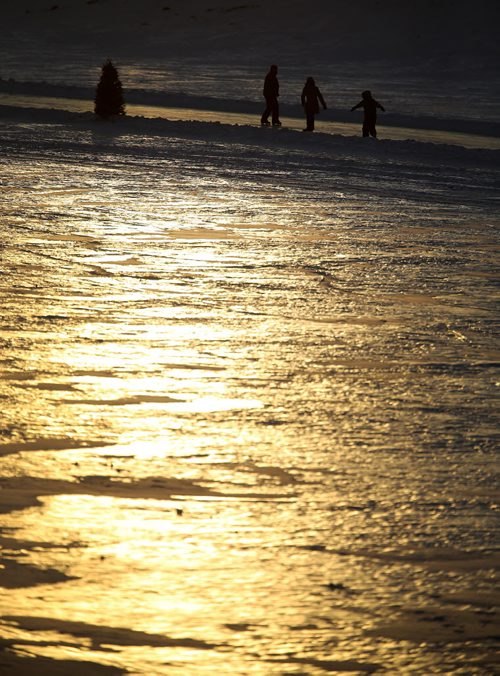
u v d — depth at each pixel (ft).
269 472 47.73
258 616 34.40
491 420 57.06
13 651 31.65
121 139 219.82
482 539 41.24
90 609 34.35
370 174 185.26
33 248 103.91
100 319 76.48
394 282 95.91
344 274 98.48
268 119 287.69
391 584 37.06
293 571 37.73
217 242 112.47
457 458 50.65
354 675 31.17
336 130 267.59
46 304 80.43
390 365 67.77
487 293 92.84
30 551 38.47
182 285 90.17
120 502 43.52
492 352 72.38
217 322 77.36
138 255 102.94
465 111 412.98
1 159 180.75
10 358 65.31
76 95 336.70
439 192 166.61
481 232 128.67
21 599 34.81
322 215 136.26
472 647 32.96
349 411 57.57
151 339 71.41
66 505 42.98
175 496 44.42
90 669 30.81
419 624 34.32
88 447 50.16
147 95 343.05
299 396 59.98
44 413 54.95
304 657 32.01
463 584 37.29
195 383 61.62
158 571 37.24
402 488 46.34
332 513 43.21
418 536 41.27
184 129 239.30
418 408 58.70
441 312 84.43
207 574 37.19
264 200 147.64
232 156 200.95
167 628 33.37
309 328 77.00
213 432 53.06
